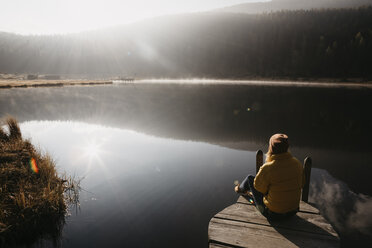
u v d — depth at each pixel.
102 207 3.93
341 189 4.61
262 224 3.14
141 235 3.21
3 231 3.25
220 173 5.34
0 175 4.46
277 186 2.80
